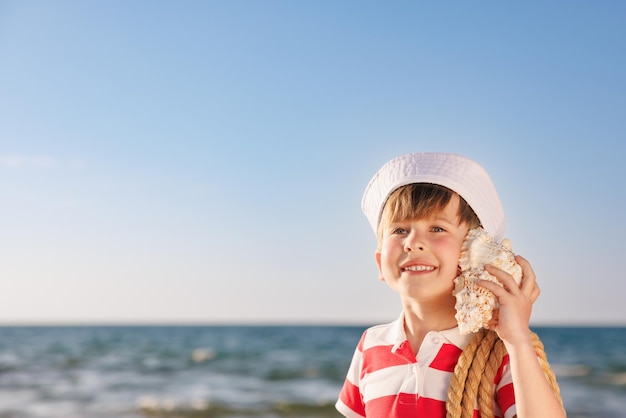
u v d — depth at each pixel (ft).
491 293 5.12
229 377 75.10
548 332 178.81
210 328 250.78
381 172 6.02
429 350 5.62
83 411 51.78
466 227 5.56
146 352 108.06
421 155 5.80
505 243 5.52
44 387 66.59
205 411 51.52
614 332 174.81
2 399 58.34
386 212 5.82
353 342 131.64
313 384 68.80
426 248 5.44
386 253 5.70
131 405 54.80
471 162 5.70
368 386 6.06
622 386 62.03
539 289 5.38
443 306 5.64
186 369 83.20
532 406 4.77
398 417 5.57
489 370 5.29
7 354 104.42
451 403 5.26
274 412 50.98
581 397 56.03
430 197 5.50
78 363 90.12
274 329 228.43
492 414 5.25
